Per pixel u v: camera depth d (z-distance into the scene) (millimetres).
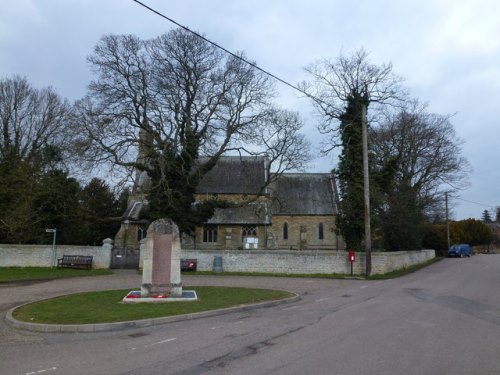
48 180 36750
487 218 145875
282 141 42688
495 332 10352
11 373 7242
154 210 37906
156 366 7543
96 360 8039
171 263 16578
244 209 54344
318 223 57062
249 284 23875
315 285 23828
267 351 8562
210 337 10070
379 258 31203
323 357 8023
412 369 7219
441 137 50312
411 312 13555
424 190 52219
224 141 38406
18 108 43719
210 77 40531
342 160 35094
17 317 12305
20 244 32031
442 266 39719
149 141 35438
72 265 31297
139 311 13188
